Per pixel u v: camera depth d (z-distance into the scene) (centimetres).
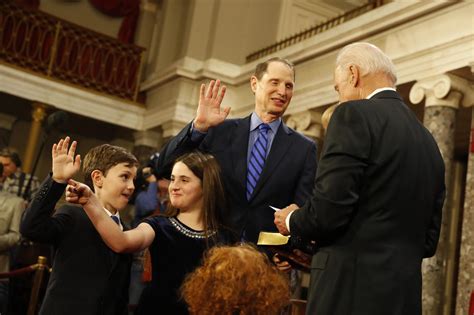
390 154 226
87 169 292
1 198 522
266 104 322
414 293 222
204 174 277
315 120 895
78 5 1284
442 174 248
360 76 251
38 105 1110
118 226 257
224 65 1088
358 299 216
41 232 255
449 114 691
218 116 300
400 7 744
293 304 346
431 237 248
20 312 598
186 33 1133
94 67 1180
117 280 272
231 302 155
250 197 308
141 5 1322
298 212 231
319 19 1211
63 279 262
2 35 1090
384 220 223
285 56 948
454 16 687
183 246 265
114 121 1176
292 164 317
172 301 257
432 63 703
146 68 1288
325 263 227
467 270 624
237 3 1127
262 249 298
